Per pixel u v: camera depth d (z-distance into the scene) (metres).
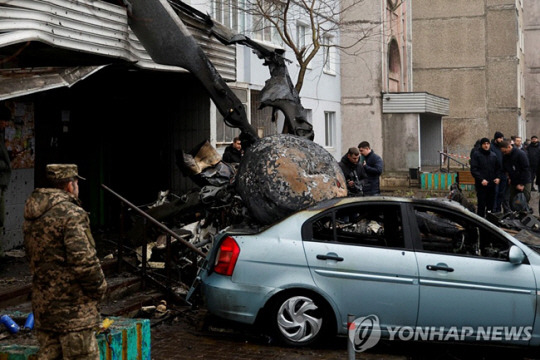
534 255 7.56
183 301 9.27
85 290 5.05
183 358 7.12
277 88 11.66
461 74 44.00
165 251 10.14
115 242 11.51
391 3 31.48
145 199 14.80
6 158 9.04
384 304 7.42
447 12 43.97
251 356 7.20
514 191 17.22
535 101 58.84
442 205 7.73
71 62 10.19
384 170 30.31
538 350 7.97
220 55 13.29
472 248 7.92
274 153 9.22
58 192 5.14
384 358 7.37
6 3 6.44
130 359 6.03
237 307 7.45
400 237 7.65
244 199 9.20
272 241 7.53
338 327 7.43
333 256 7.45
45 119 12.23
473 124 43.97
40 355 5.14
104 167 13.99
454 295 7.41
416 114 29.91
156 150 14.95
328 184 9.18
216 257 7.75
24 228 5.15
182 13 11.59
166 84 14.87
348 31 25.83
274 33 21.11
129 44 10.05
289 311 7.49
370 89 29.48
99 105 13.89
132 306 8.62
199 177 11.41
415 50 44.66
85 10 8.91
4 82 7.20
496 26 43.34
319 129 26.39
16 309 7.62
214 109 14.79
